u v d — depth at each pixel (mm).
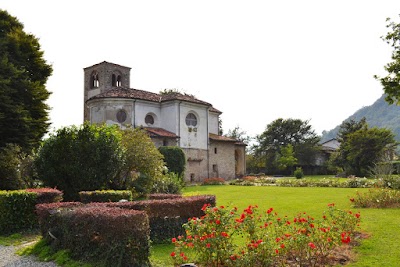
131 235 6867
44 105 27031
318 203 16047
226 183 37281
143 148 19312
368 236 8609
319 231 6977
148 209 9398
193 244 6395
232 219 6770
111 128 16891
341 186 27969
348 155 49031
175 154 31312
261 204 16328
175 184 20109
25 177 19703
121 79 47125
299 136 74812
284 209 14164
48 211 8969
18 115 23547
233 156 45938
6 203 11062
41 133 26625
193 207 9953
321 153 74562
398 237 8477
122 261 6809
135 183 18734
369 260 6742
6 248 9227
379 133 47250
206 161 41438
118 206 9273
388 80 17172
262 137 77125
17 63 26500
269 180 35594
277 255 6219
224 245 6332
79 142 15383
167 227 9477
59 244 8297
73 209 8461
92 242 7477
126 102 36625
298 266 6328
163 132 37469
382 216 11555
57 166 15391
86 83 47812
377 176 24281
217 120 48625
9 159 19703
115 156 15953
